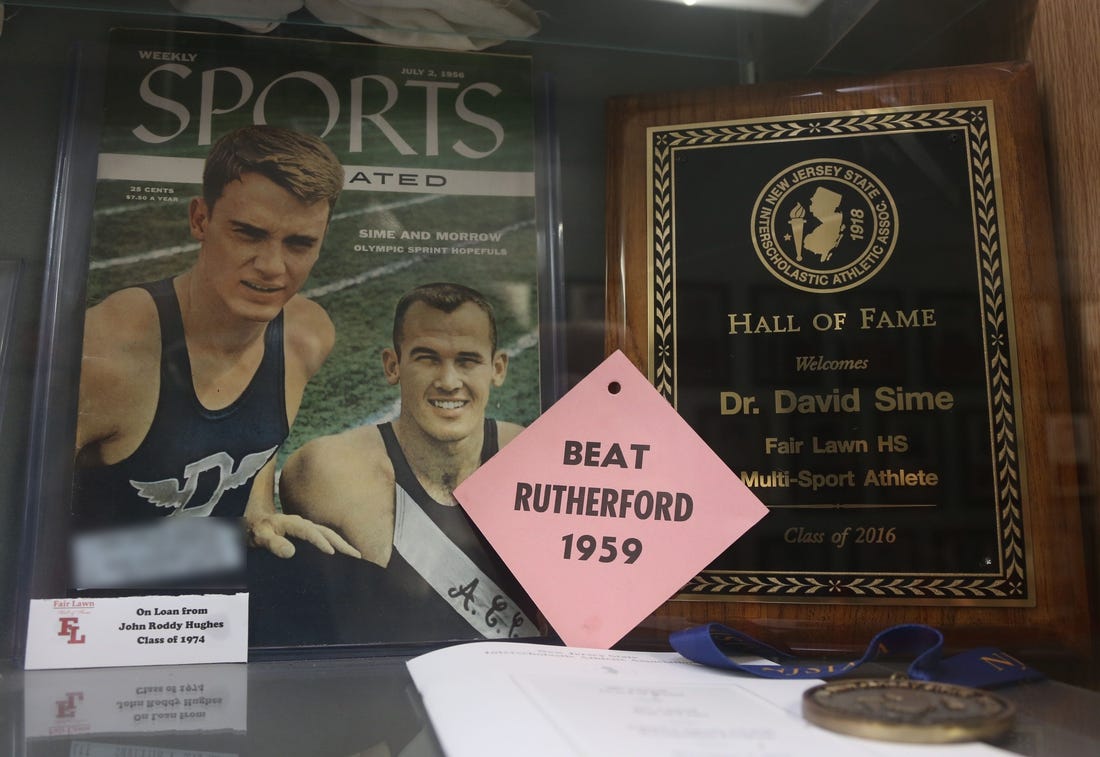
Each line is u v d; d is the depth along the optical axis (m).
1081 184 0.55
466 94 0.66
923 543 0.54
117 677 0.50
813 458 0.56
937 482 0.55
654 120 0.62
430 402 0.60
